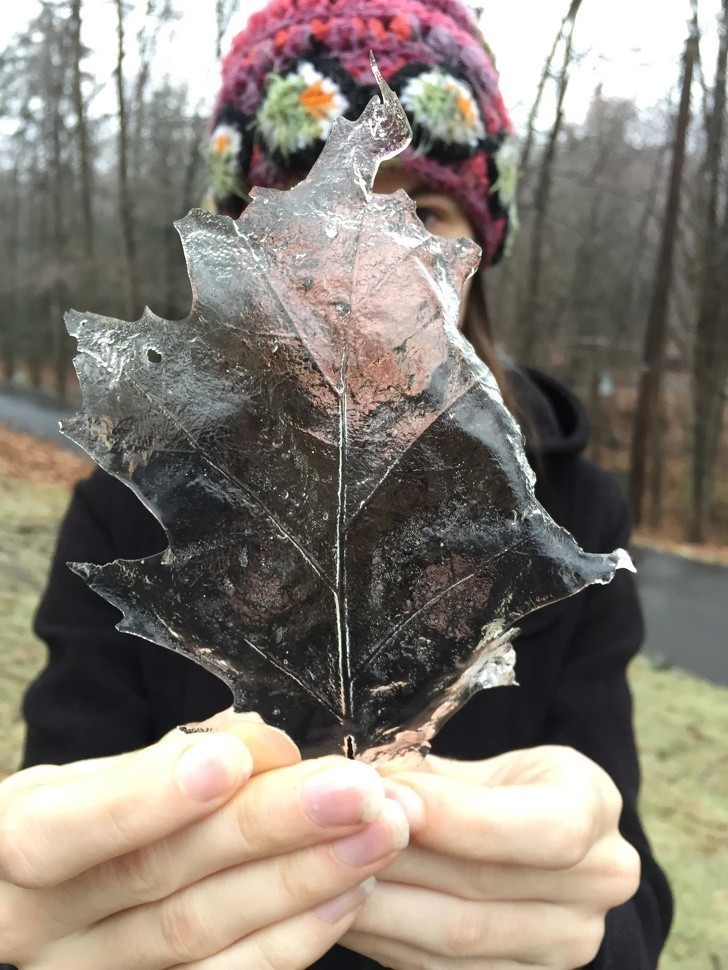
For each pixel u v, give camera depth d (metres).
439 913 0.21
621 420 4.77
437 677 0.18
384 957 0.23
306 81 0.36
